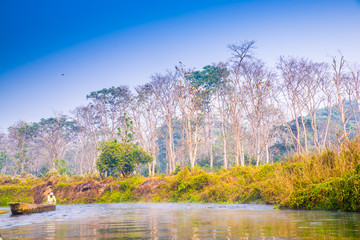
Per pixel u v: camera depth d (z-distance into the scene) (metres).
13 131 89.75
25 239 5.78
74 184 37.06
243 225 7.03
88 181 37.44
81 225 8.41
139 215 11.77
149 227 7.20
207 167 53.75
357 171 10.98
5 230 7.72
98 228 7.42
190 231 6.19
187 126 54.44
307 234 5.25
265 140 53.88
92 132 81.50
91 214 13.59
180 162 70.69
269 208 14.32
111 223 8.71
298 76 56.03
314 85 56.00
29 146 90.31
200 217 9.79
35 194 38.47
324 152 15.22
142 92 65.00
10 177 47.00
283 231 5.75
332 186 11.81
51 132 83.44
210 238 5.16
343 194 10.86
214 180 26.03
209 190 24.08
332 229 5.83
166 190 29.69
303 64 56.03
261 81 52.88
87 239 5.50
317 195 12.26
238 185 22.14
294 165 17.41
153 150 62.88
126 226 7.66
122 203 29.91
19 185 42.47
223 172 28.72
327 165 14.51
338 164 13.02
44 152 88.25
